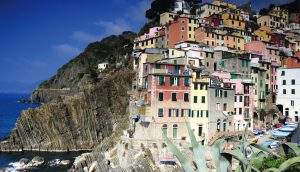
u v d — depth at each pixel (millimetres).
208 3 157750
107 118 129000
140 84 99625
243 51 115062
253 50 122375
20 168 91125
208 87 80188
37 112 119938
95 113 127062
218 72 92250
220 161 13141
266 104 104125
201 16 159750
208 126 79625
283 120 100125
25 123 118125
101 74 188750
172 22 126750
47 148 118000
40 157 98688
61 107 121875
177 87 77188
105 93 130500
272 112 101062
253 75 101625
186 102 77812
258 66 102500
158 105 75125
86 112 125625
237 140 14805
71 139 120875
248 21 154500
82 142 122625
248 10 191625
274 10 173000
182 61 91688
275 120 100500
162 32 133500
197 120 78750
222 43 122812
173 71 78062
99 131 126938
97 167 74125
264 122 98188
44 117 119812
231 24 140125
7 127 187875
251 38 135125
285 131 76438
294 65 119188
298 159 14453
